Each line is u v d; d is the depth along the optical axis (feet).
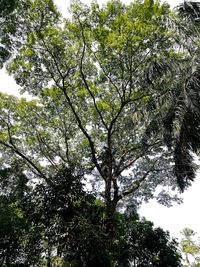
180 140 28.45
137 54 49.14
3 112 58.34
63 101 57.06
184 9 34.50
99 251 34.42
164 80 33.37
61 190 37.78
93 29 48.44
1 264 34.78
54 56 50.47
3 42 47.96
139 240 47.93
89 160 61.77
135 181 59.67
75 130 61.52
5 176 48.55
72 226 34.68
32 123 59.98
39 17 48.14
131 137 58.29
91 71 53.36
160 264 46.11
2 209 39.73
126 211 63.98
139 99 52.37
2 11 38.14
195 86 28.37
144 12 45.68
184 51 32.86
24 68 52.54
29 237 36.17
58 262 39.99
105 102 56.65
